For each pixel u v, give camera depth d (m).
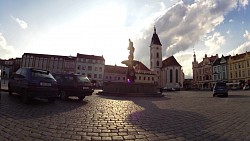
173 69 82.56
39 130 4.71
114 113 7.51
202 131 5.22
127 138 4.42
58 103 9.66
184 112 8.44
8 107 7.38
